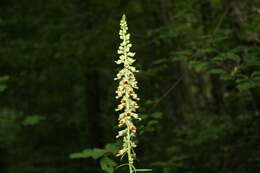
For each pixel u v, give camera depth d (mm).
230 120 7781
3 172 14461
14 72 10789
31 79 11883
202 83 11109
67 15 11578
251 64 4969
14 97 12680
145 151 9508
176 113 10617
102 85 15367
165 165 6387
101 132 13344
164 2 10320
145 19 11484
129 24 10906
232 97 7379
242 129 7305
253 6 7473
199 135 7645
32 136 14195
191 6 7043
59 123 14117
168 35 7027
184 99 10820
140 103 7516
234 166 7348
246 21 6457
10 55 10305
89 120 13461
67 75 12422
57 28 10539
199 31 7012
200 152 7852
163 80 9695
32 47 10734
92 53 10555
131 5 11508
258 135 7020
